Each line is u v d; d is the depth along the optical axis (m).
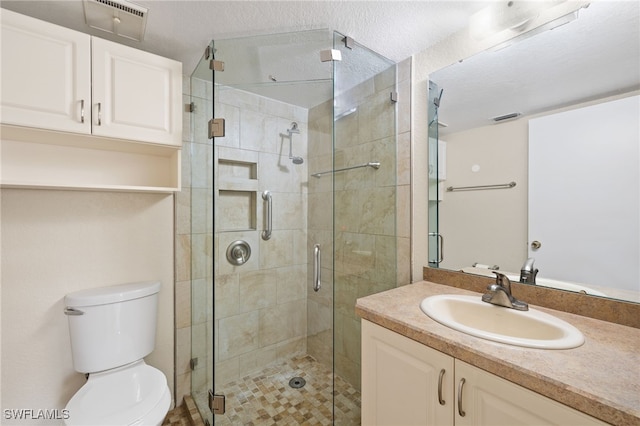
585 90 1.08
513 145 1.28
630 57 0.98
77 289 1.46
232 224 1.84
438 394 0.90
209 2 1.20
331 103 1.85
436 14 1.31
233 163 1.81
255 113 1.86
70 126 1.21
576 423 0.63
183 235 1.77
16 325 1.34
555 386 0.65
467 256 1.44
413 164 1.65
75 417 1.06
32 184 1.22
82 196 1.48
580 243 1.09
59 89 1.19
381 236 1.76
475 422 0.81
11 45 1.10
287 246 2.11
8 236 1.32
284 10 1.27
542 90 1.18
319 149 1.95
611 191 1.02
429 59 1.57
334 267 1.87
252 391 1.80
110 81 1.31
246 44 1.48
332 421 1.57
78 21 1.32
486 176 1.37
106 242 1.54
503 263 1.32
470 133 1.42
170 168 1.69
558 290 1.12
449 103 1.49
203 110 1.69
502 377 0.75
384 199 1.75
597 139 1.05
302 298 2.07
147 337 1.51
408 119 1.67
